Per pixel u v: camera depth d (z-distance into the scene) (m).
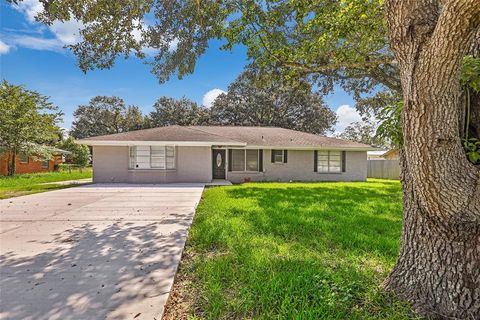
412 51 1.85
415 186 1.98
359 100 15.88
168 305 2.43
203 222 5.16
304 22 6.56
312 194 9.38
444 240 2.14
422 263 2.29
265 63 6.43
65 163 28.58
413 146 1.88
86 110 46.12
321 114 33.25
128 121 44.62
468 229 2.05
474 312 2.04
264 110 32.53
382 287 2.55
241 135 16.83
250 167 15.50
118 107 46.56
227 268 3.09
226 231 4.55
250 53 6.38
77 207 6.94
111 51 5.44
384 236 4.39
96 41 5.28
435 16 1.83
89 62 5.49
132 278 2.87
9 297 2.47
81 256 3.50
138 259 3.41
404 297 2.33
